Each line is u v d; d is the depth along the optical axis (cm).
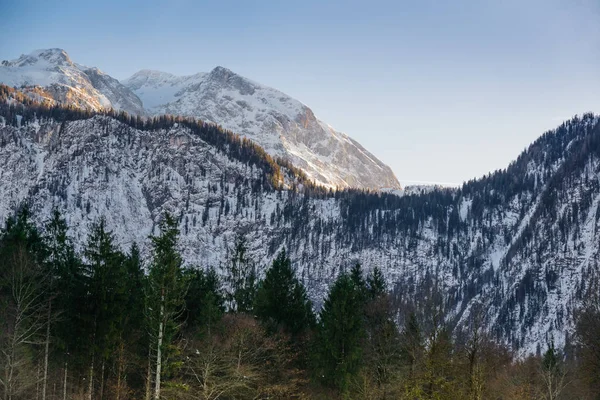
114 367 6025
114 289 5838
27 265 5497
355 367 6194
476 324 6031
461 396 5178
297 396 6381
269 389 5884
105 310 5756
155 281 4969
